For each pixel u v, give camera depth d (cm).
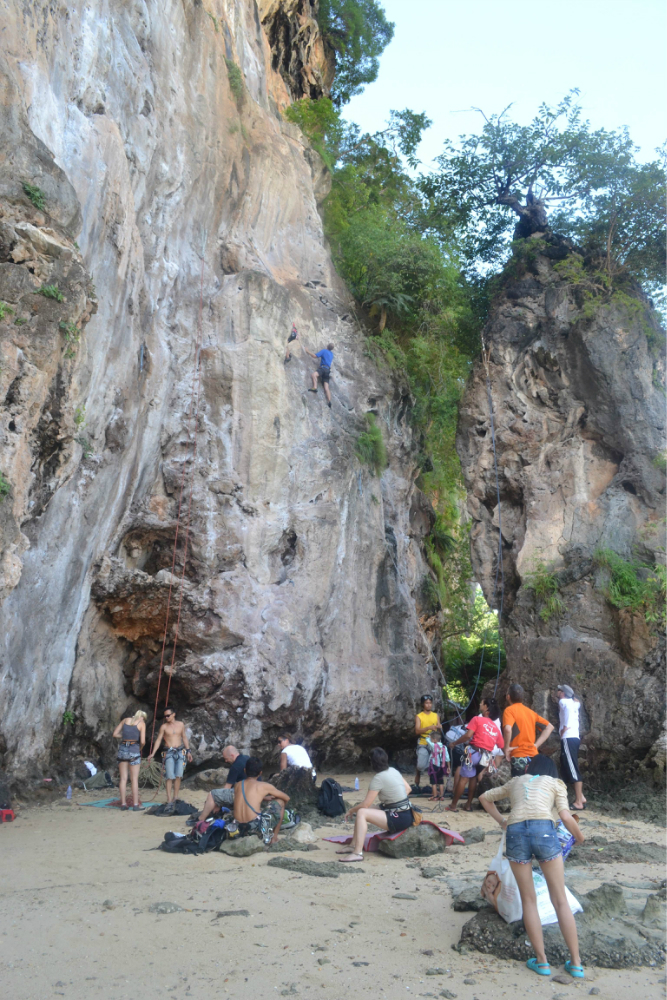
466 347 2084
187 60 1579
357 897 591
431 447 2286
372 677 1673
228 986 410
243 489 1502
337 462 1684
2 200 836
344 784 1419
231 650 1399
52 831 861
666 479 1405
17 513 833
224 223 1725
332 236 2225
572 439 1550
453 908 560
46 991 399
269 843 766
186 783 1279
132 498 1363
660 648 1232
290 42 2441
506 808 1068
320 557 1598
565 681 1329
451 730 1190
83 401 1030
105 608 1331
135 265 1206
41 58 980
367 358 1959
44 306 847
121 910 539
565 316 1600
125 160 1167
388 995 406
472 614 2614
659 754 1149
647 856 780
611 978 443
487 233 2016
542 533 1513
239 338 1585
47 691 1159
